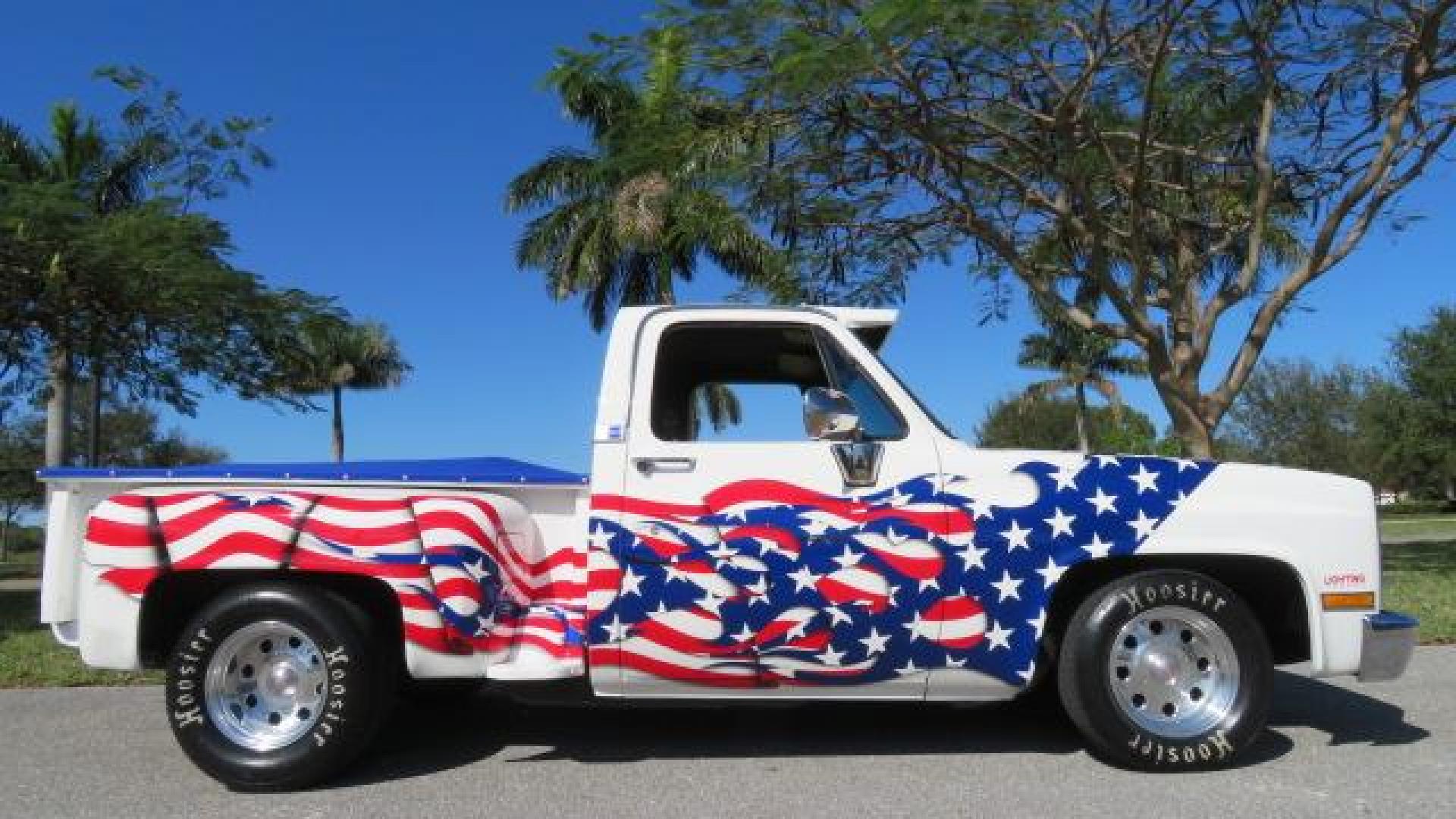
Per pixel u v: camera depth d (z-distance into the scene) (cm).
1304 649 516
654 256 2295
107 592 476
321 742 476
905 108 979
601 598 482
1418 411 4206
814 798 458
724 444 495
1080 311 1175
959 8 802
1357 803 443
